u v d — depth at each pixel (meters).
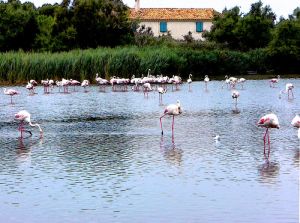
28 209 15.62
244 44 92.38
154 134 27.73
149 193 16.97
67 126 30.94
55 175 19.38
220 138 26.20
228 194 16.70
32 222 14.56
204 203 15.87
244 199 16.17
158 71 67.56
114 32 83.00
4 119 34.31
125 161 21.39
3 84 61.75
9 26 77.69
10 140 26.69
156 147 24.14
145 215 14.93
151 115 35.28
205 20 106.88
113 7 84.12
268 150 23.11
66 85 54.66
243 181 18.11
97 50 69.38
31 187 17.88
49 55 64.75
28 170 20.20
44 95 51.41
